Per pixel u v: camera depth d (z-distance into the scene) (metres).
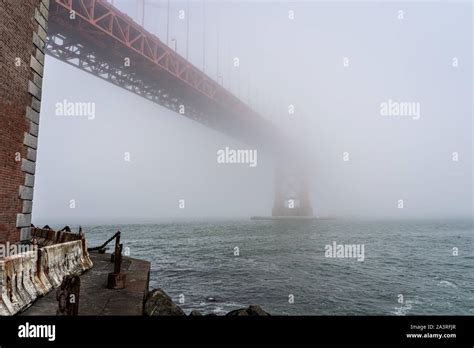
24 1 8.06
